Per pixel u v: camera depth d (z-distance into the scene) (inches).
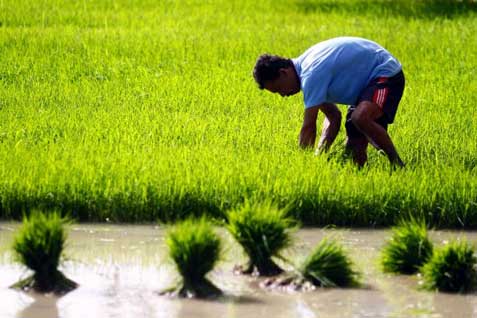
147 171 857.5
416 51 1576.0
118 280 681.6
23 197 824.9
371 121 892.6
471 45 1628.9
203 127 1069.1
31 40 1585.9
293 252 740.0
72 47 1544.0
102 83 1326.3
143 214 822.5
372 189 837.2
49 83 1321.4
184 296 653.3
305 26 1811.0
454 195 834.8
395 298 657.0
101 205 821.9
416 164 924.0
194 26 1795.0
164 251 746.2
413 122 1119.6
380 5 2117.4
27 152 934.4
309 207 824.9
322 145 942.4
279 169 876.6
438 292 671.8
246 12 1994.3
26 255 661.9
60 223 682.2
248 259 712.4
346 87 897.5
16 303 636.1
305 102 893.2
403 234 717.9
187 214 821.9
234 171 863.7
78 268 704.4
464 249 679.7
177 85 1310.3
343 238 790.5
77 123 1087.6
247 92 1270.9
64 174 848.3
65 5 1990.7
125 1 2079.2
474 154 984.9
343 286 679.7
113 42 1583.4
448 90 1310.3
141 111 1157.7
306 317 617.9
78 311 622.2
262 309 630.5
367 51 903.1
